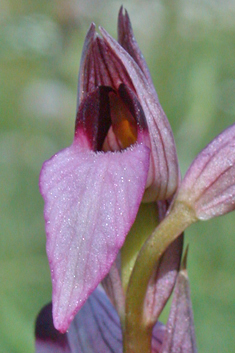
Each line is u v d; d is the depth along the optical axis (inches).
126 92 5.5
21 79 12.0
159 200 5.7
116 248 5.2
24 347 8.0
